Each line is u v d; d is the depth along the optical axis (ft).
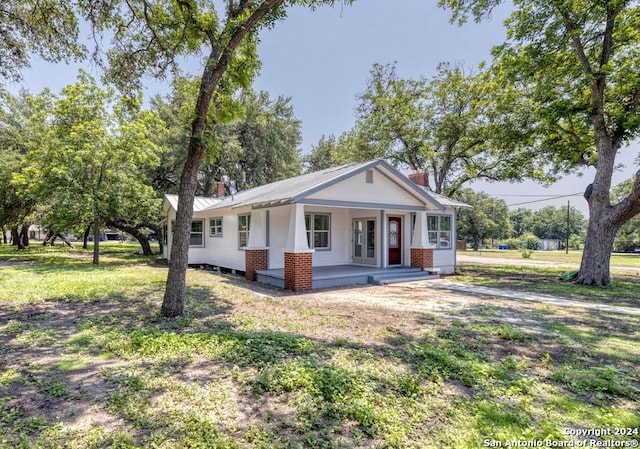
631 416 9.63
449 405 10.11
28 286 30.04
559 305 25.31
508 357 14.25
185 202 21.18
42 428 8.67
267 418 9.30
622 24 34.71
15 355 13.85
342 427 8.96
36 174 48.19
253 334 16.78
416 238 43.21
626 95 36.50
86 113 50.83
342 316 21.38
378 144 76.48
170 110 73.51
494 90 51.65
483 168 66.23
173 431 8.61
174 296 20.66
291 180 48.88
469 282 38.09
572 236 211.00
